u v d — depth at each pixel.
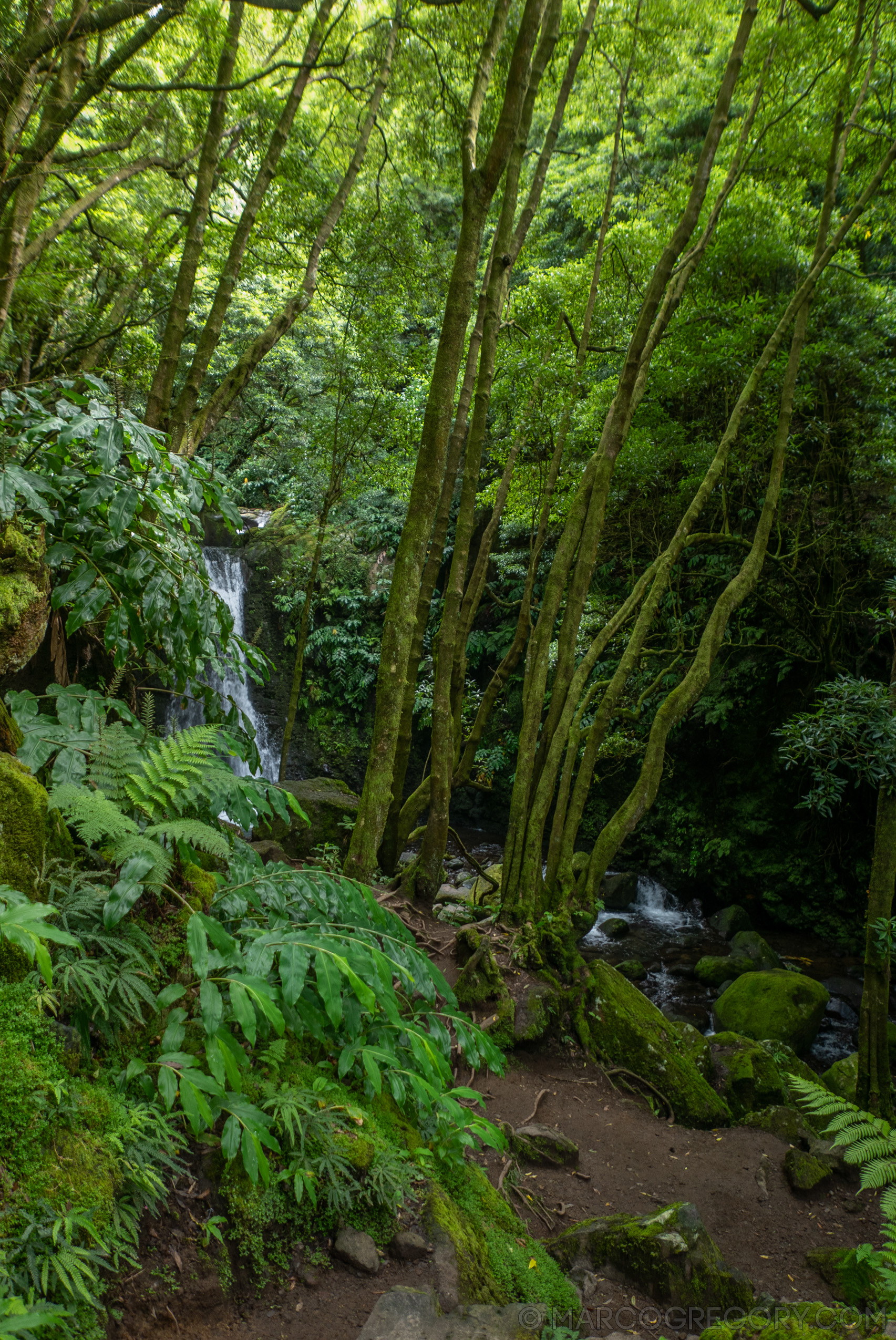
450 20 6.56
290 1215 1.95
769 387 6.84
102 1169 1.64
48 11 3.78
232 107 6.96
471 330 7.69
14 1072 1.61
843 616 7.93
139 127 6.13
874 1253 2.01
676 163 8.54
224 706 11.26
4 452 2.69
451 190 10.59
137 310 7.40
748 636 8.59
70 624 2.71
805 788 8.23
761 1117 3.94
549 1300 2.23
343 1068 2.24
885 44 6.24
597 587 10.20
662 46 7.20
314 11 7.48
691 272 5.14
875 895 4.35
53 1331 1.38
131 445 2.90
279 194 7.09
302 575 12.23
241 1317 1.71
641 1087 4.06
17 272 3.85
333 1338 1.72
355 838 4.34
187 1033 2.10
